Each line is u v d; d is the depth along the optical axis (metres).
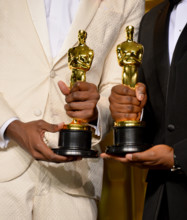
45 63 2.52
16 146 2.46
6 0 2.60
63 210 2.46
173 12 2.64
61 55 2.53
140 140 2.19
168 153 2.21
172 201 2.28
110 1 2.79
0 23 2.56
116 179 4.07
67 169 2.51
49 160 2.22
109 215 4.04
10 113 2.36
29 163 2.45
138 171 4.04
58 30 2.62
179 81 2.35
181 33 2.40
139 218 3.97
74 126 2.22
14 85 2.49
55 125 2.21
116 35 2.78
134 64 2.31
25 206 2.41
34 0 2.59
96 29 2.66
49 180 2.48
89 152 2.19
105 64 2.82
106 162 4.11
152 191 2.41
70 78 2.36
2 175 2.41
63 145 2.21
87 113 2.28
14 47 2.53
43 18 2.56
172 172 2.33
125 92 2.25
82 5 2.63
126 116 2.24
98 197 2.65
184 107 2.33
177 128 2.34
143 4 2.90
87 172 2.60
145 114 2.65
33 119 2.47
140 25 2.78
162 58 2.51
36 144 2.21
